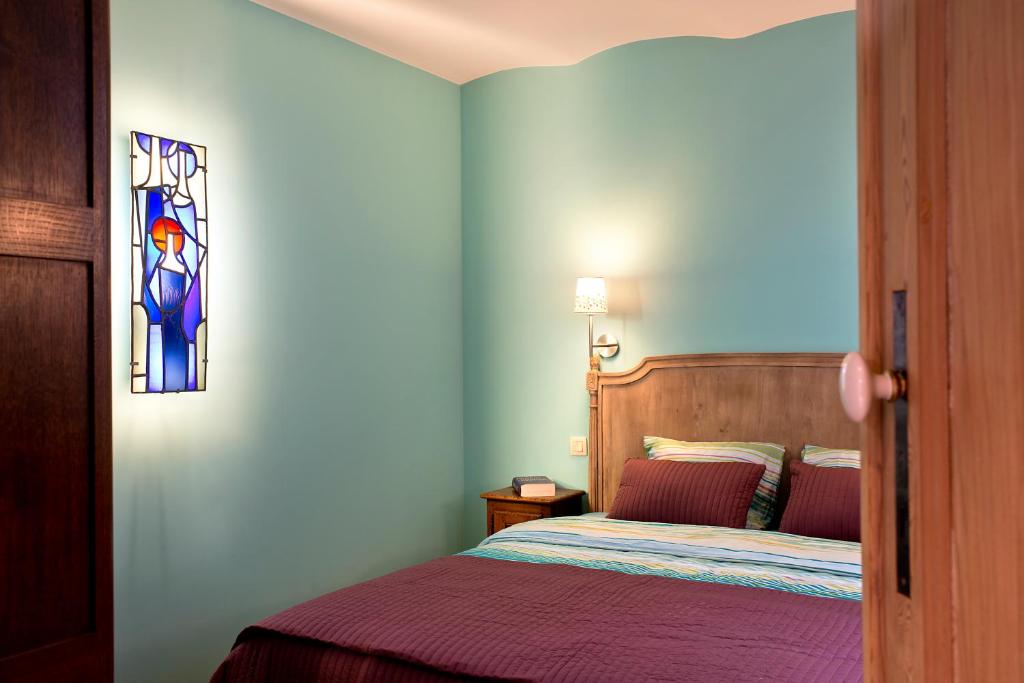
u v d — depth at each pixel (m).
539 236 4.60
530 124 4.62
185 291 3.32
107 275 1.93
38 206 1.80
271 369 3.72
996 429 0.69
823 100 3.90
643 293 4.31
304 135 3.89
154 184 3.21
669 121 4.25
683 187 4.22
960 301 0.74
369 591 2.67
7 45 1.76
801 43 3.95
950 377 0.75
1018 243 0.66
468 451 4.82
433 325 4.64
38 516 1.81
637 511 3.70
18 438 1.78
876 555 0.88
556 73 4.55
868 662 0.89
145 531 3.21
